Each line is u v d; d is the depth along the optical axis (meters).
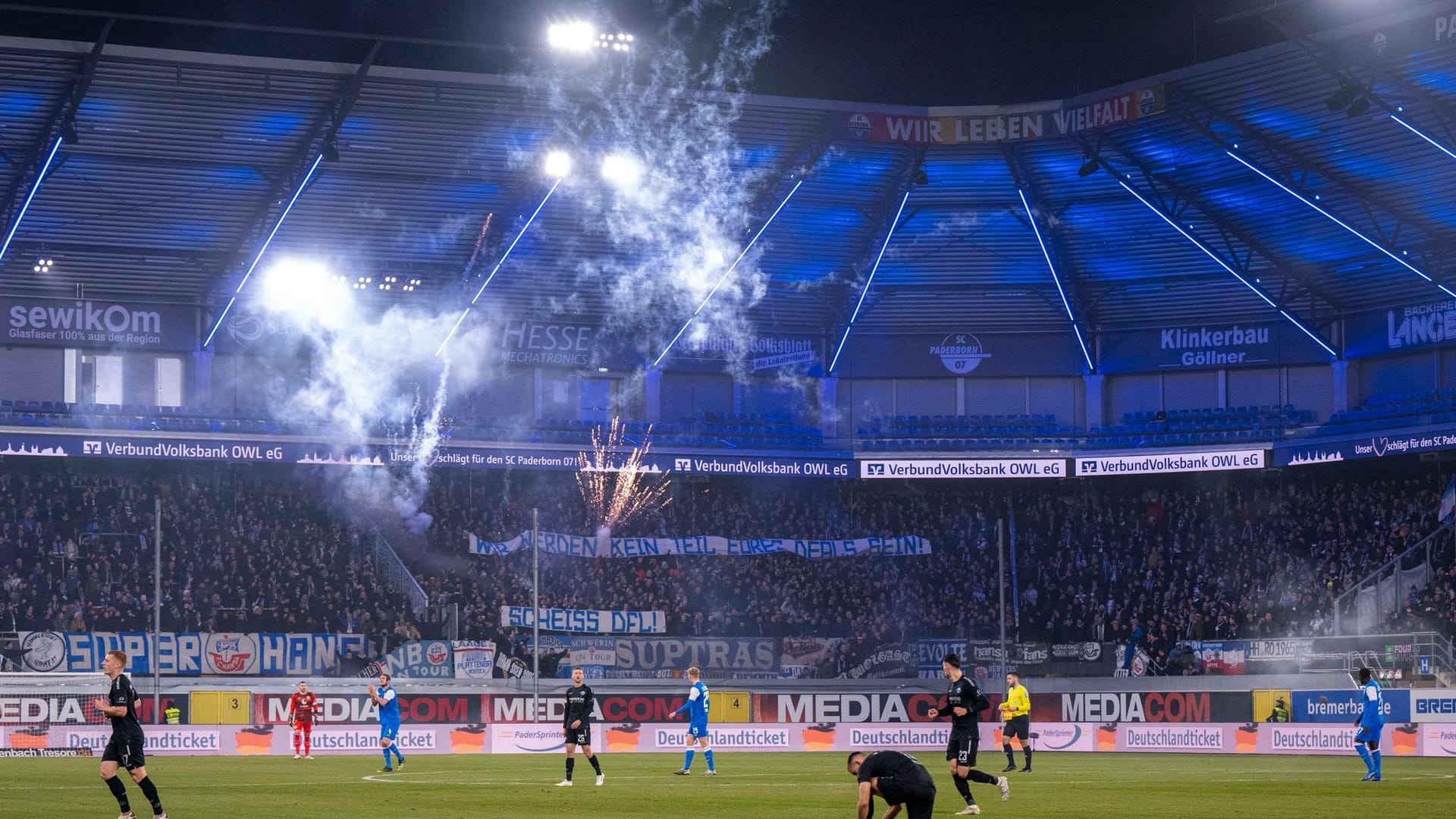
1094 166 44.69
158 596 36.75
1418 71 38.06
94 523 44.94
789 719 42.72
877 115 44.97
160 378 48.84
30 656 38.84
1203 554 49.75
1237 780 25.84
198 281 47.97
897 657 46.06
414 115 42.06
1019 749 42.66
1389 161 41.88
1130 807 19.34
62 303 47.53
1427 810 18.69
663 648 45.16
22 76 37.84
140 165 42.16
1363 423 47.09
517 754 39.31
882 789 13.73
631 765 31.72
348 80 40.34
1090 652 44.78
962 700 18.73
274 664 41.50
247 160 42.50
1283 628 45.75
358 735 39.09
